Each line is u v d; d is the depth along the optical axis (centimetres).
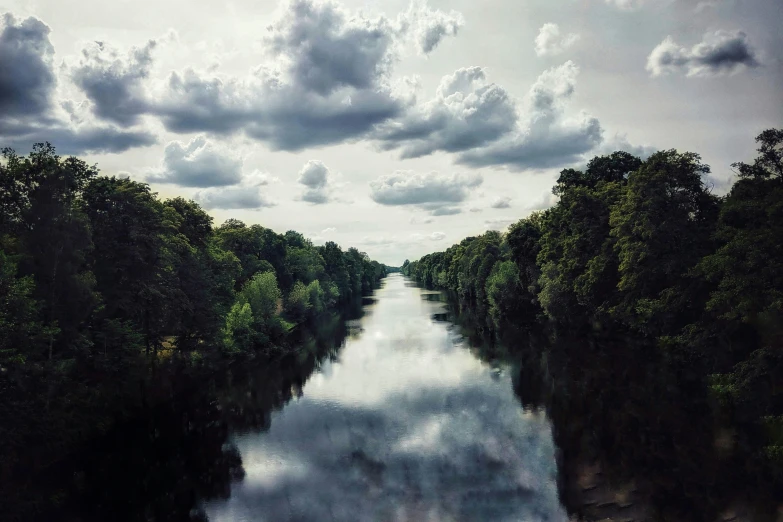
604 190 5081
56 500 2242
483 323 7606
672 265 3641
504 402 3378
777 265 2383
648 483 2128
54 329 2700
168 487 2350
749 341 3027
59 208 3039
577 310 5991
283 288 9244
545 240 6391
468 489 2153
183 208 5403
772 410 2544
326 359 5244
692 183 3812
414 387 3888
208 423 3253
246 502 2158
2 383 2569
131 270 3825
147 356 4338
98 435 3047
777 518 1814
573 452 2497
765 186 2745
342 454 2625
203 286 4950
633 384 3606
